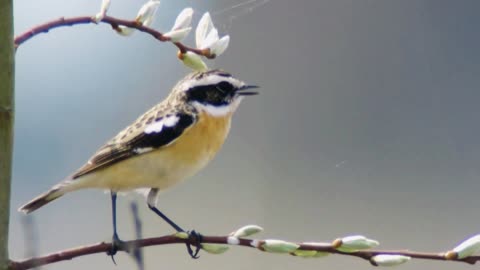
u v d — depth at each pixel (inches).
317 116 657.0
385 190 596.4
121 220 546.0
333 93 666.2
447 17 666.8
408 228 558.9
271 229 566.3
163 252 509.0
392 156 624.4
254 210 573.6
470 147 622.8
